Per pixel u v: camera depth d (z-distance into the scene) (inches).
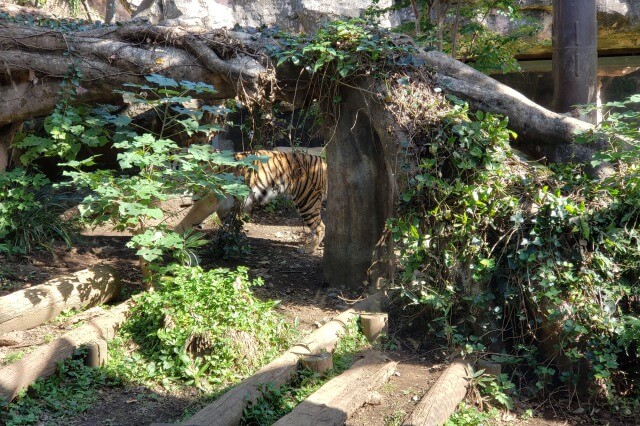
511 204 215.6
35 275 267.0
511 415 194.2
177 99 247.6
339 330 224.2
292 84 276.2
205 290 213.2
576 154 238.1
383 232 254.1
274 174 338.6
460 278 221.6
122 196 230.8
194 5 504.1
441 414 177.5
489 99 253.9
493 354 212.7
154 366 197.6
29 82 289.4
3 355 196.7
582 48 283.4
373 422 176.2
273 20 501.7
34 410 171.2
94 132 285.4
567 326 199.6
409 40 265.3
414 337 232.2
